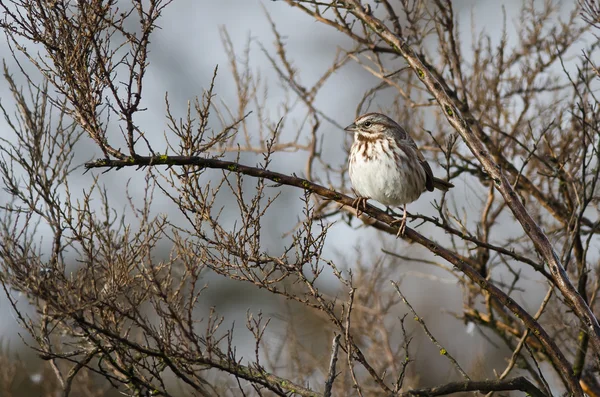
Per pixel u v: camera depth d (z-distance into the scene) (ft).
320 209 49.52
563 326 45.88
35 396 55.88
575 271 48.57
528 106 50.31
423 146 53.36
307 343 55.57
